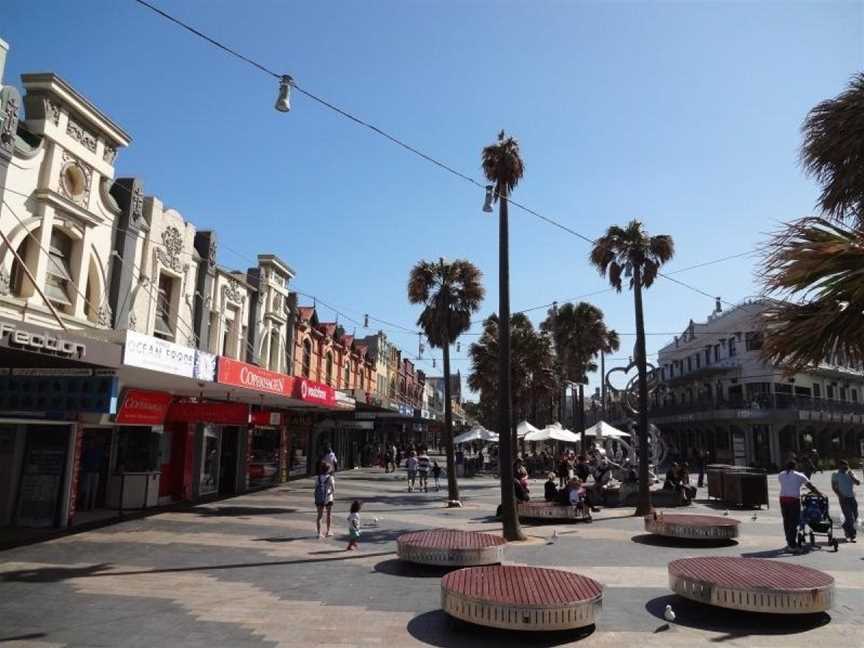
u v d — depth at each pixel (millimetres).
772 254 4828
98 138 15320
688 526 13391
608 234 20828
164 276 18938
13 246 12781
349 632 7223
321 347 35438
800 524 13320
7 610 7824
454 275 23234
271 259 26891
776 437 44812
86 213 14750
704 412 47188
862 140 4949
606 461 24906
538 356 35438
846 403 48781
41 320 13445
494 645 6898
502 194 16016
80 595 8594
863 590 9484
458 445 48969
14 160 12836
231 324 23812
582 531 15344
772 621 7867
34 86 13586
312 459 35625
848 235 4695
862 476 39219
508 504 14195
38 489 14039
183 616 7707
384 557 11664
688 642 7047
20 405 10773
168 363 12961
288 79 9477
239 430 24203
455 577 8312
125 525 14727
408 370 66938
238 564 10828
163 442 19375
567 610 7020
